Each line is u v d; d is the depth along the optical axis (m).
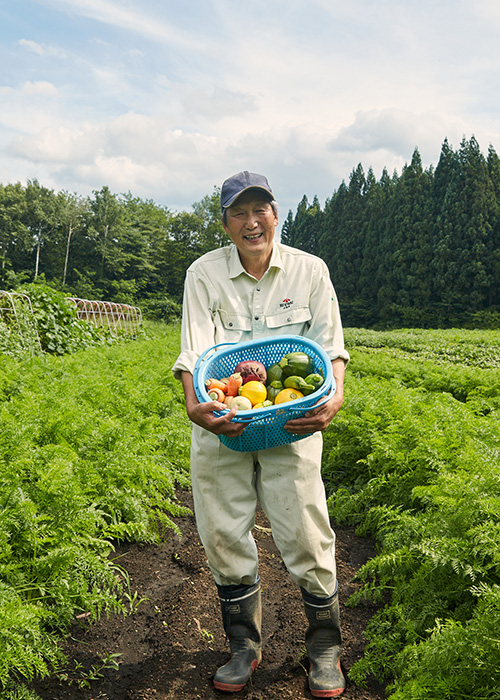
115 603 3.19
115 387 7.20
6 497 3.46
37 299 15.73
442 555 2.94
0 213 74.00
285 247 2.85
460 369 10.98
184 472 5.55
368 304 52.59
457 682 2.33
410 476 4.46
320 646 2.77
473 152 46.94
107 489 4.24
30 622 2.71
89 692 2.76
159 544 4.38
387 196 55.31
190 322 2.74
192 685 2.77
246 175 2.58
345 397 6.91
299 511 2.58
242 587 2.78
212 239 79.81
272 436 2.39
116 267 74.06
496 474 3.48
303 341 2.68
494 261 45.72
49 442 4.81
